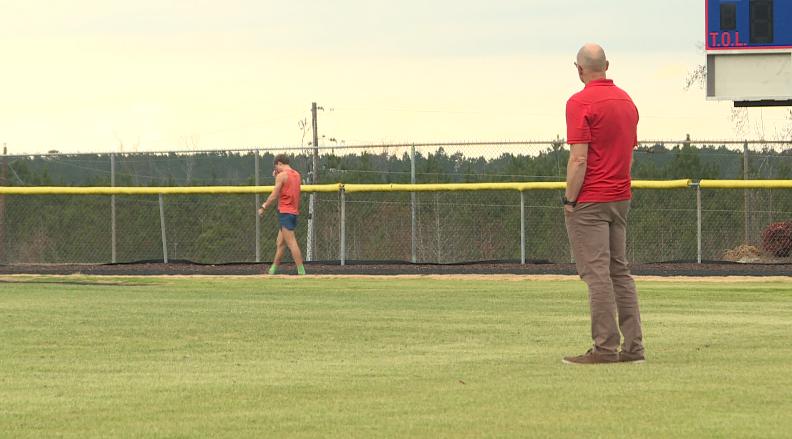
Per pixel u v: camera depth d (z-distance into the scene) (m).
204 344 32.94
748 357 28.58
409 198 79.88
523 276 63.91
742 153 78.69
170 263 77.94
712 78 87.25
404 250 79.56
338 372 26.64
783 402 21.72
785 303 46.41
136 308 44.69
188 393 23.59
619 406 21.39
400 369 27.05
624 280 27.77
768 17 86.31
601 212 27.33
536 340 33.53
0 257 84.50
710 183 71.69
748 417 20.22
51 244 84.62
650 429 19.22
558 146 78.31
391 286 56.84
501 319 40.03
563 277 62.91
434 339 33.97
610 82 27.53
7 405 22.30
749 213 78.38
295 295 51.19
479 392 23.23
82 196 84.31
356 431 19.34
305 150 80.12
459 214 78.69
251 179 82.31
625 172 27.41
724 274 64.44
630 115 27.38
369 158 80.31
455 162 78.69
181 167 82.88
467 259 78.75
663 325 37.22
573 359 27.75
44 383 25.33
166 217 82.81
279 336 34.91
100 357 30.08
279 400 22.58
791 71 86.06
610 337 27.56
